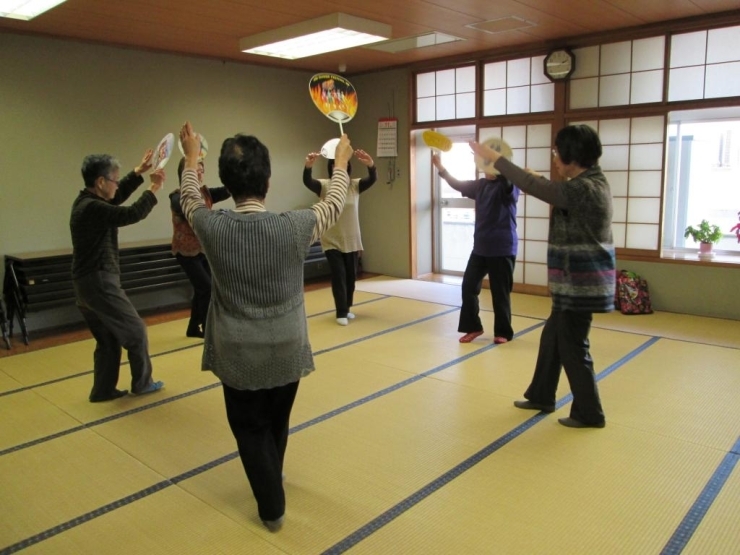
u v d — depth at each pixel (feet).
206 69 18.56
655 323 14.84
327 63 20.18
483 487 7.47
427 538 6.49
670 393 10.28
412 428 9.20
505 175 8.51
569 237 8.43
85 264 9.82
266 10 13.06
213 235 5.94
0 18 13.44
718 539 6.32
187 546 6.49
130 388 11.26
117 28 14.49
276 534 6.64
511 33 15.96
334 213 6.48
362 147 22.41
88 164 9.61
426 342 13.71
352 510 7.06
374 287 20.31
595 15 14.15
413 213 21.45
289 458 8.32
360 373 11.71
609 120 16.49
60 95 15.52
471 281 13.33
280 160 21.06
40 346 14.28
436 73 20.12
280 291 6.15
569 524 6.66
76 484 7.84
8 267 14.43
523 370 11.69
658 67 15.46
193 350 13.57
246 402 6.47
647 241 16.31
